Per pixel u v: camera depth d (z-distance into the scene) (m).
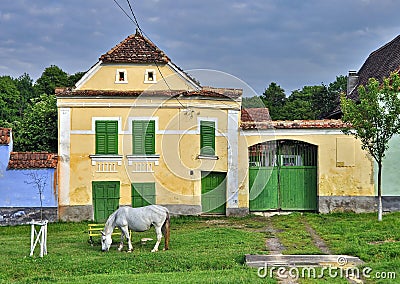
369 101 14.91
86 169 17.25
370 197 17.28
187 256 10.48
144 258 10.44
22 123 23.09
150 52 17.83
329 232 13.34
